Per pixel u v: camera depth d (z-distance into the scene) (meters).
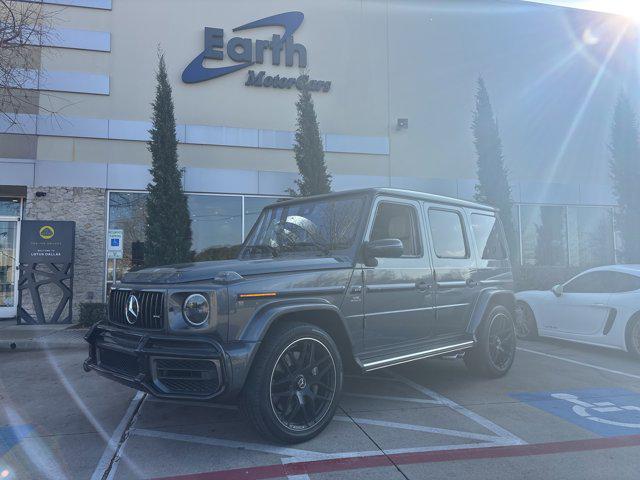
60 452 3.93
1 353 8.12
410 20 13.86
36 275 10.88
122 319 4.20
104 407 5.15
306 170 11.26
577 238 14.80
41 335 9.12
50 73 11.23
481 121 12.97
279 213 5.44
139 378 3.65
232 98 12.30
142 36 11.91
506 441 4.05
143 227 11.43
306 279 4.07
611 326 7.37
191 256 11.59
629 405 5.04
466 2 14.39
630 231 13.76
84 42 11.50
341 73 13.19
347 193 4.94
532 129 14.84
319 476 3.42
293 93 12.66
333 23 13.27
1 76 9.05
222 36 12.33
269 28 12.80
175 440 4.13
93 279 11.05
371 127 13.27
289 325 3.91
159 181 10.64
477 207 6.35
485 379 6.11
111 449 3.97
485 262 6.16
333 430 4.30
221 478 3.40
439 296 5.27
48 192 11.00
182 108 12.03
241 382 3.54
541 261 14.41
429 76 13.84
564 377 6.21
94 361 4.41
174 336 3.71
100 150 11.35
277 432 3.76
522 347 8.38
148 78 11.81
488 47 14.54
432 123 13.71
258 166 12.23
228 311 3.63
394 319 4.73
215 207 11.88
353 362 4.33
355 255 4.45
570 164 15.05
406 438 4.12
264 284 3.84
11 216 12.16
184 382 3.66
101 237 11.16
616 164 14.08
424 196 5.39
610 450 3.88
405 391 5.57
